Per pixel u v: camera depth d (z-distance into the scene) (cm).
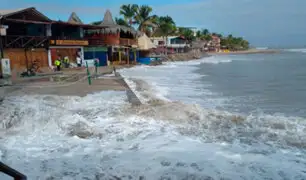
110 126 794
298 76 2372
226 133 724
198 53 8769
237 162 539
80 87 1559
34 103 1071
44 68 2727
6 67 1648
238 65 4194
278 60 5638
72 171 514
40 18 2803
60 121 834
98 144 658
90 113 934
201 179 471
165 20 6969
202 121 834
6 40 2400
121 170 514
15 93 1340
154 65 4434
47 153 606
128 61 4262
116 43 3972
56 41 2928
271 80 2116
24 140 695
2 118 857
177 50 8131
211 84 1914
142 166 528
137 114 913
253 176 480
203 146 630
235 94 1472
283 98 1330
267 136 694
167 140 672
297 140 663
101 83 1762
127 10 5638
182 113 912
